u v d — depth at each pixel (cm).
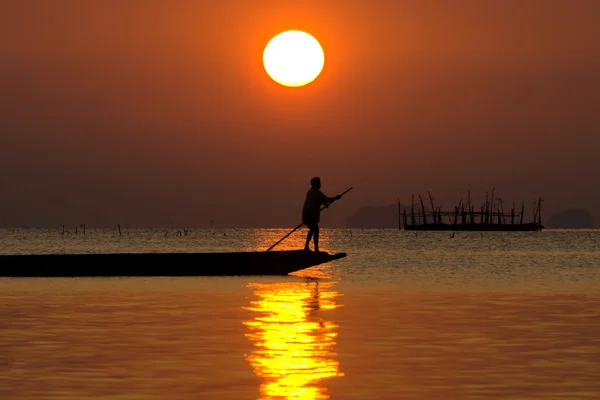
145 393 3297
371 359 4034
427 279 10088
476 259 17400
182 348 4350
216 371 3731
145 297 7175
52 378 3581
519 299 7175
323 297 7281
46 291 7738
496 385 3456
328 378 3591
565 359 4041
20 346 4403
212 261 9869
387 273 11612
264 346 4419
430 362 3962
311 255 9594
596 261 16375
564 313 5994
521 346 4431
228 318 5641
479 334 4869
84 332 4934
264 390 3353
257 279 9381
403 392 3328
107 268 9831
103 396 3250
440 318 5666
